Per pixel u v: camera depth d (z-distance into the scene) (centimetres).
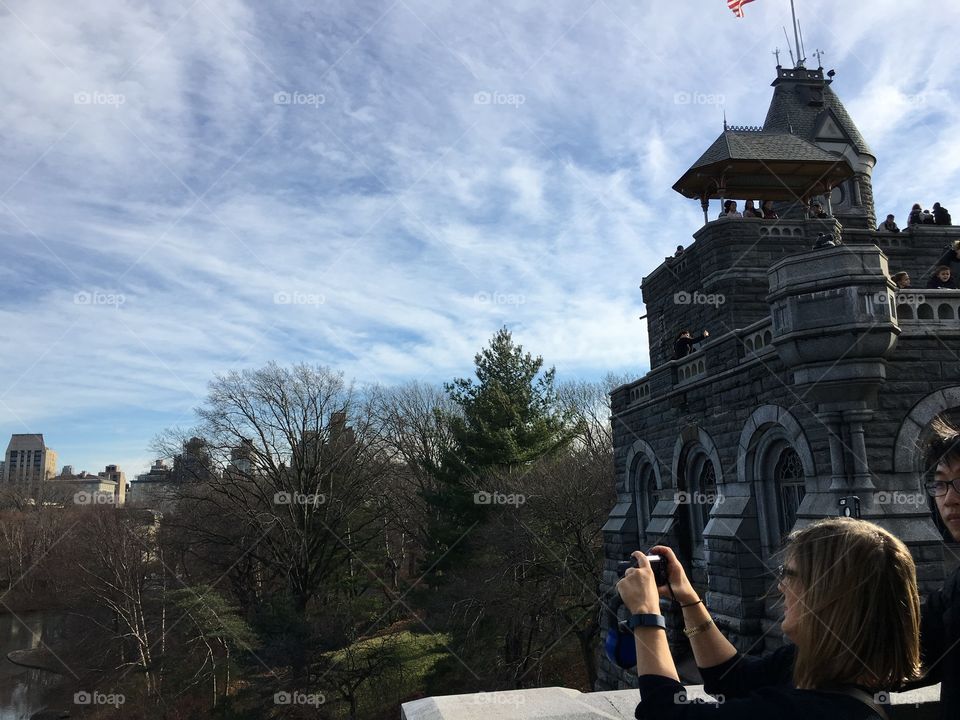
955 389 1316
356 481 4197
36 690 3775
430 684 3152
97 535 3603
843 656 196
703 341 1995
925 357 1324
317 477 3981
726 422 1727
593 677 3027
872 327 1255
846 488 1277
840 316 1274
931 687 417
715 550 1688
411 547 5141
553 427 3844
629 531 2331
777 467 1578
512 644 3188
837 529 211
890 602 196
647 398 2275
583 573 3042
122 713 3116
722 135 2475
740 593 1566
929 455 289
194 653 3344
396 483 4925
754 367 1584
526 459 3584
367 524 4366
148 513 3912
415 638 3575
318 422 3981
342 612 3388
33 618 4744
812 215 2411
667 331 2831
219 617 3241
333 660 3259
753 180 2620
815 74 3497
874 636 194
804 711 188
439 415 4447
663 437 2117
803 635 206
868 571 197
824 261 1309
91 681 3450
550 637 3141
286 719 2991
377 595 4484
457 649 3072
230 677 3544
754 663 261
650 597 225
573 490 3136
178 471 4012
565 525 3120
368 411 4275
